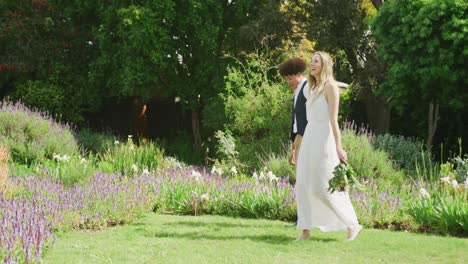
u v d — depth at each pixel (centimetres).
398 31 1380
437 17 1284
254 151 1270
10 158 1120
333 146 548
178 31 1872
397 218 684
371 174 988
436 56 1327
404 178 1031
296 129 638
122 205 681
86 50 1989
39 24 1917
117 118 2119
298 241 538
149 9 1712
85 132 1675
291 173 998
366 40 1770
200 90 1930
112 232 594
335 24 1803
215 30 1786
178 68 1952
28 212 554
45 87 1898
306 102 575
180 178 926
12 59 1911
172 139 2152
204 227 630
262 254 477
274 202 742
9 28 1856
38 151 1238
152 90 2073
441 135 1739
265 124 1305
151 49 1750
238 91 1580
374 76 1717
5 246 400
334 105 539
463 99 1381
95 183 771
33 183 776
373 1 1803
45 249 447
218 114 1762
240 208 760
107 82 1867
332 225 560
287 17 1767
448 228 630
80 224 632
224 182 895
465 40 1273
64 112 1933
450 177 809
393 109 1898
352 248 507
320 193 541
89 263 435
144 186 824
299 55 1770
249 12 1934
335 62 1902
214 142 1814
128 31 1759
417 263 451
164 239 547
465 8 1270
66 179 835
